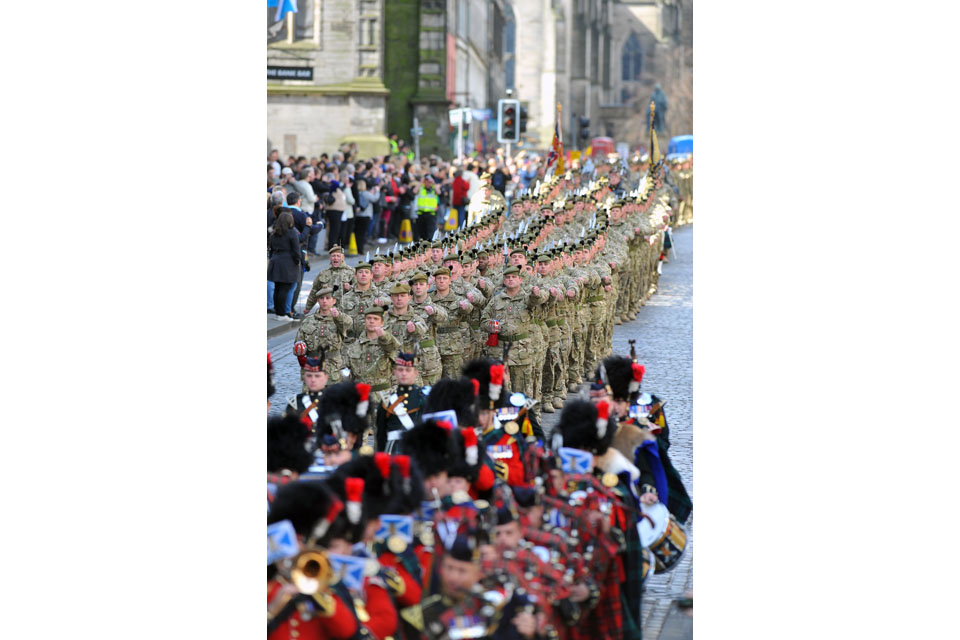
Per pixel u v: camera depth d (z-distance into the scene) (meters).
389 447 26.45
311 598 15.74
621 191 92.00
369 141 122.50
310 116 122.88
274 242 59.50
